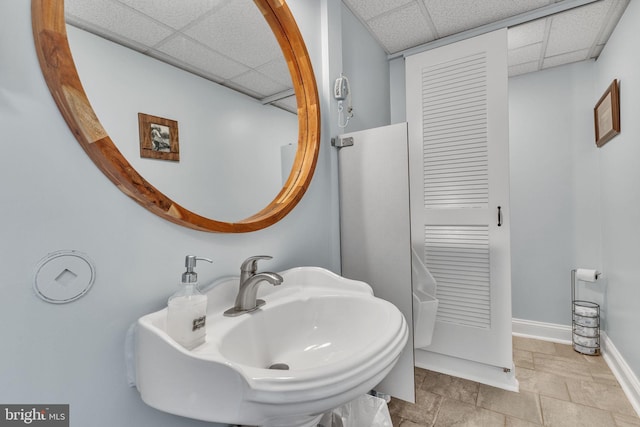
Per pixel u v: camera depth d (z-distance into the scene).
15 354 0.50
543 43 1.96
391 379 1.25
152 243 0.69
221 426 0.81
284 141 1.14
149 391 0.57
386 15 1.75
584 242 2.17
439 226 1.83
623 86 1.65
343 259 1.38
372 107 1.95
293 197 1.11
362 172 1.32
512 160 2.38
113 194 0.62
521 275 2.36
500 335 1.67
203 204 0.83
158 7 0.74
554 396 1.56
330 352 0.89
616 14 1.68
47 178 0.53
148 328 0.57
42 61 0.53
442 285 1.83
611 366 1.82
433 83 1.84
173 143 0.76
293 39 1.18
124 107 0.66
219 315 0.79
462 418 1.40
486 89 1.69
